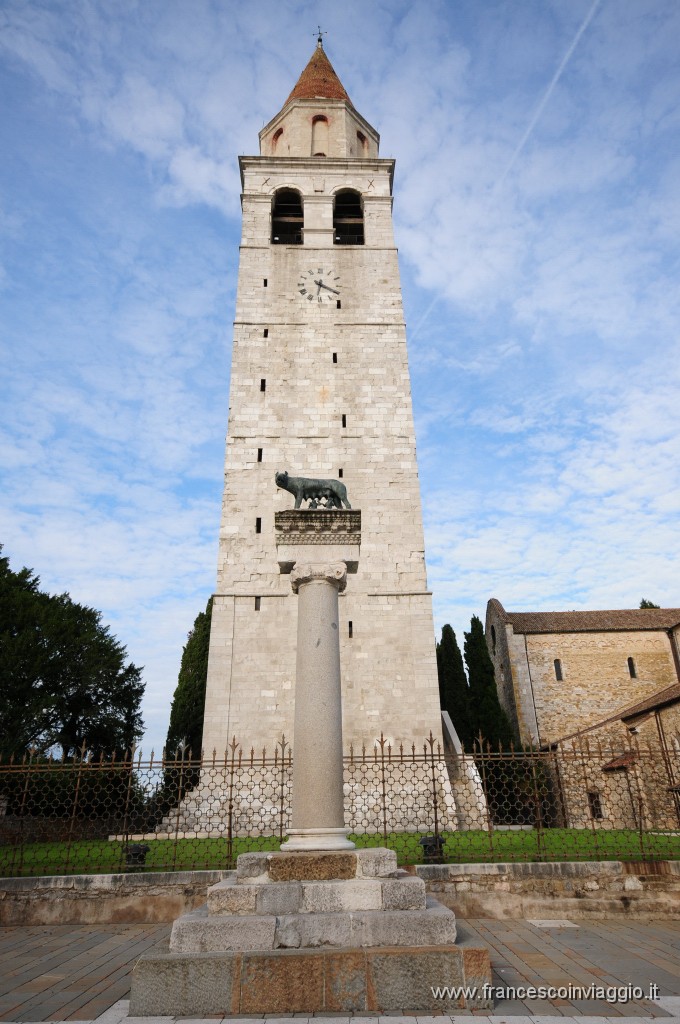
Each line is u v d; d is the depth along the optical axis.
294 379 33.44
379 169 40.19
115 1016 7.17
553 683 45.12
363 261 36.97
